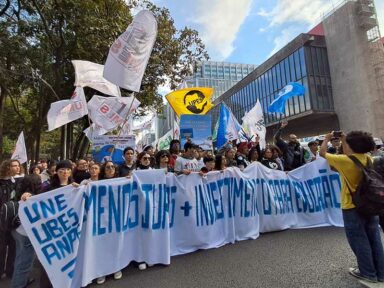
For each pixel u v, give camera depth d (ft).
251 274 13.41
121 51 17.87
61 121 26.14
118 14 49.03
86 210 13.91
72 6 43.01
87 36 45.57
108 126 27.25
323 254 15.28
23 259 13.20
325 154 12.87
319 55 112.27
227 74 246.06
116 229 14.56
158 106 67.46
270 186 20.49
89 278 13.30
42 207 12.91
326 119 115.03
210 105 31.09
